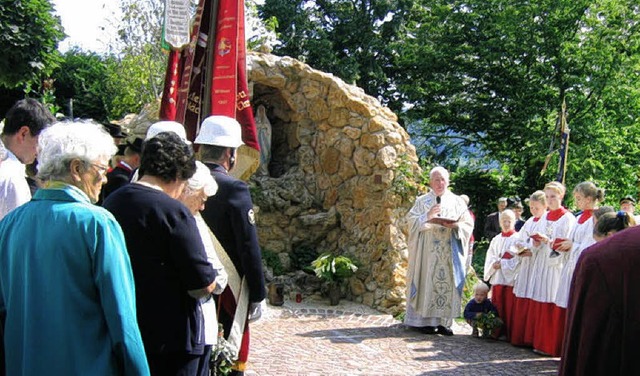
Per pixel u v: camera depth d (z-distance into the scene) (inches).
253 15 670.5
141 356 89.4
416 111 1013.2
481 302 337.4
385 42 1136.2
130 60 741.9
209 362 141.3
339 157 444.1
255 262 149.9
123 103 811.4
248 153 209.2
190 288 116.3
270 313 373.1
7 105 719.7
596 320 93.3
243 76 207.9
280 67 455.8
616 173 813.2
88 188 95.7
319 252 455.2
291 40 1077.8
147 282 113.8
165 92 207.5
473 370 271.3
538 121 876.6
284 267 442.6
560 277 290.4
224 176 152.5
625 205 331.9
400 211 415.8
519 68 898.7
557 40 851.4
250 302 155.6
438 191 347.6
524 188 860.6
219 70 197.9
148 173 119.9
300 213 455.2
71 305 88.3
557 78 861.8
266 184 456.1
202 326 123.3
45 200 93.2
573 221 297.3
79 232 89.8
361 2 1138.7
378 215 417.4
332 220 446.3
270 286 400.2
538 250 306.0
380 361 281.0
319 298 418.0
